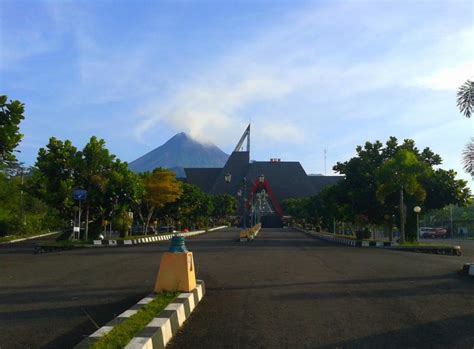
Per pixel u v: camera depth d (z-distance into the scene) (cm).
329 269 1634
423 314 865
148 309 772
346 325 778
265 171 17575
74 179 3478
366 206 3916
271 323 793
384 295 1072
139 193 3753
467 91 1429
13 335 686
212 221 11419
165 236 4712
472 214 8262
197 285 1053
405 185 3356
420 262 1969
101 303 943
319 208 7088
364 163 3941
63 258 2150
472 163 1422
